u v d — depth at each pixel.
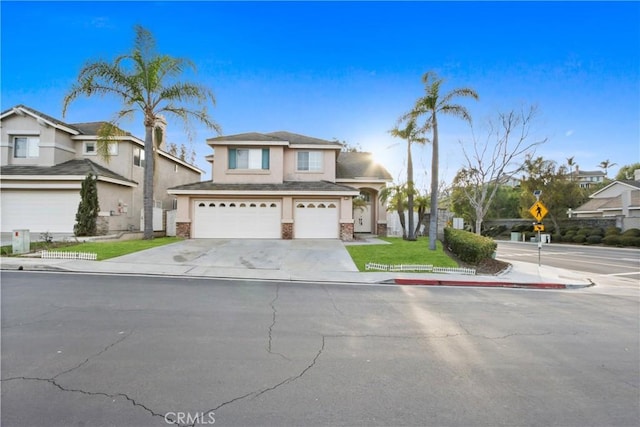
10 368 4.05
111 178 19.38
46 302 7.00
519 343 5.33
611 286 11.15
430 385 3.91
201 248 15.42
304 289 9.05
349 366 4.34
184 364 4.26
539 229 14.91
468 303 7.97
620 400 3.67
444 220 21.53
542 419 3.29
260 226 19.58
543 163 34.25
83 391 3.57
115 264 11.73
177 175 27.45
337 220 19.84
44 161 19.62
